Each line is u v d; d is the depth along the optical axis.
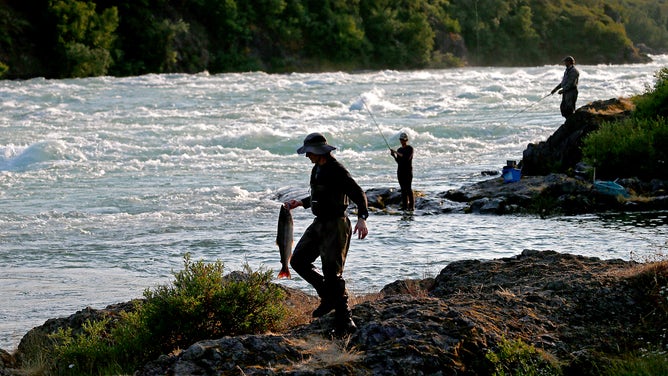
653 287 12.02
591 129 33.28
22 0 103.56
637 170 30.50
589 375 10.16
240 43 126.00
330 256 10.73
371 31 146.12
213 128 49.44
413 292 13.80
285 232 10.67
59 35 102.19
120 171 38.03
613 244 21.52
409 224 26.00
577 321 11.28
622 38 189.12
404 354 9.84
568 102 35.69
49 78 101.44
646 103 33.12
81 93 71.12
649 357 10.20
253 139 45.09
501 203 27.89
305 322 12.14
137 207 29.97
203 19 122.38
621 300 11.80
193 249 22.94
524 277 13.01
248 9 127.25
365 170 38.41
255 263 20.88
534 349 10.21
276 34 130.88
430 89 77.31
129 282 19.20
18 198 31.98
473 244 22.39
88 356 11.59
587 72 97.62
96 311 13.33
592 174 30.67
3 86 76.19
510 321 11.00
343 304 10.66
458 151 44.28
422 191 32.09
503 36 175.25
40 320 16.05
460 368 9.83
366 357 9.85
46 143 40.97
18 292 18.39
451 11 168.25
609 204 27.73
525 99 66.44
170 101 66.06
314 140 10.85
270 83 83.75
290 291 14.09
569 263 13.56
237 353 9.92
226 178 36.19
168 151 42.88
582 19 189.75
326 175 10.81
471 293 12.23
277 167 39.06
